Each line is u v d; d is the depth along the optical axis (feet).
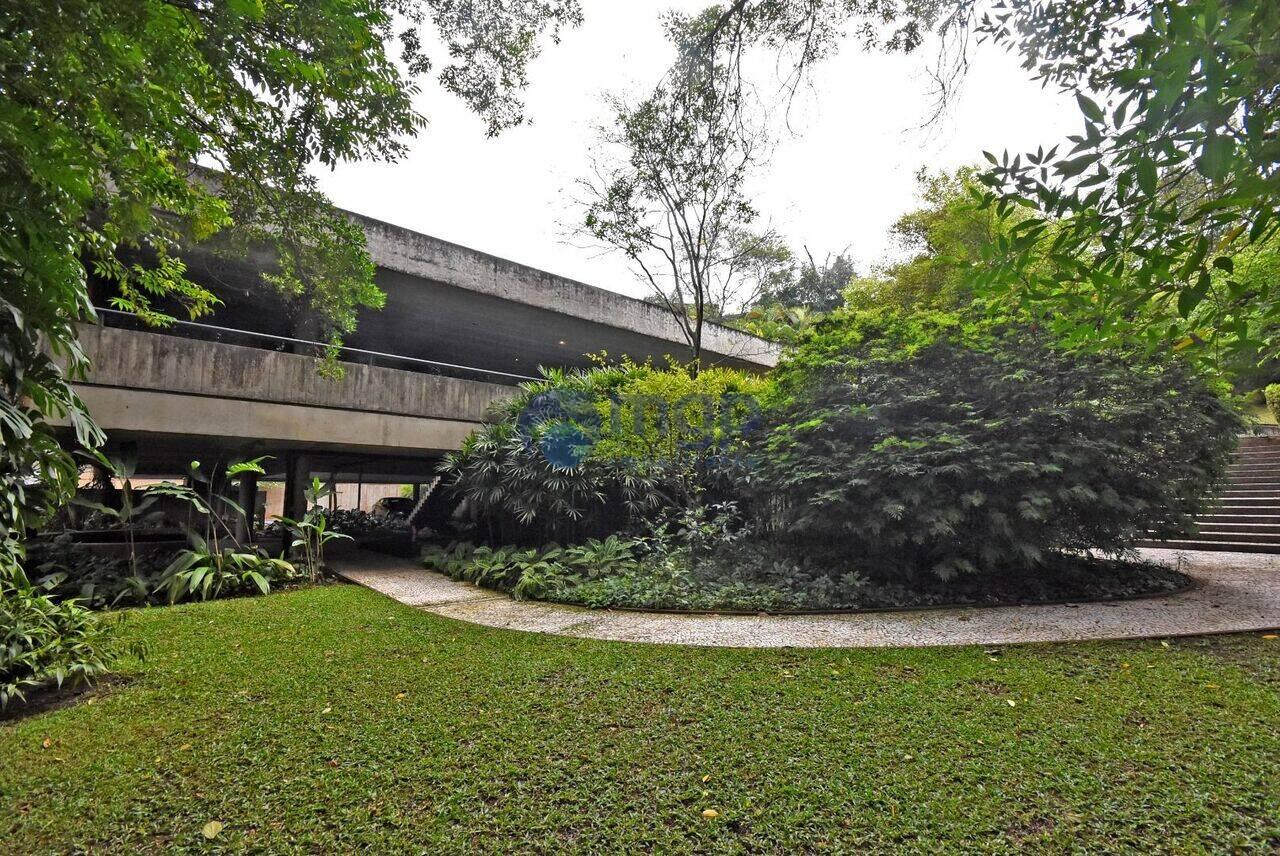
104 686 10.53
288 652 12.64
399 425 28.32
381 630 14.60
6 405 6.59
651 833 5.91
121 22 5.44
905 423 18.52
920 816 6.10
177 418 22.76
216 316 35.37
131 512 21.03
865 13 14.58
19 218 5.67
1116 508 16.89
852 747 7.68
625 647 12.63
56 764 7.51
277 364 25.11
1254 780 6.64
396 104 13.38
